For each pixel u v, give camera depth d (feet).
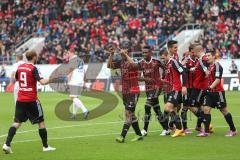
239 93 202.59
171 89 96.07
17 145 89.35
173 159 74.08
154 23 271.28
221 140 90.58
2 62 270.87
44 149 82.89
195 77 97.76
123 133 89.76
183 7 274.57
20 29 299.79
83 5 298.15
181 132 96.17
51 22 298.76
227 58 232.53
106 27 275.80
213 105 95.45
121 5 290.15
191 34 261.24
